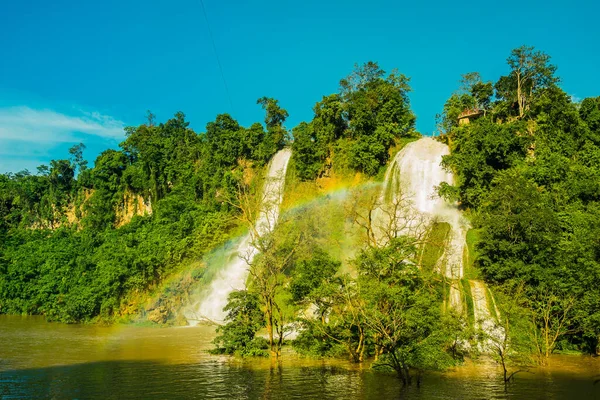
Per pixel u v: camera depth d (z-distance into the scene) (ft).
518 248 135.13
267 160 275.80
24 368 104.94
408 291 103.76
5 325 196.03
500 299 123.24
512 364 104.94
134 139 343.67
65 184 371.97
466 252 163.12
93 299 201.05
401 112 243.60
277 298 146.00
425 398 77.71
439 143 216.95
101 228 313.53
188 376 95.09
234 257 217.77
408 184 210.59
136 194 320.91
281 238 150.20
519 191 144.05
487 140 177.68
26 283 249.55
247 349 116.37
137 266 205.16
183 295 202.69
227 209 249.75
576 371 99.09
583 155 177.17
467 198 180.96
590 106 189.98
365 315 97.81
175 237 226.58
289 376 94.43
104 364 108.99
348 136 246.47
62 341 146.72
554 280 123.44
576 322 119.75
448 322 104.63
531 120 200.03
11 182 375.66
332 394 80.59
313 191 237.04
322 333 111.86
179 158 309.63
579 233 136.26
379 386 86.02
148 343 141.28
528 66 219.61
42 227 350.23
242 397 79.36
